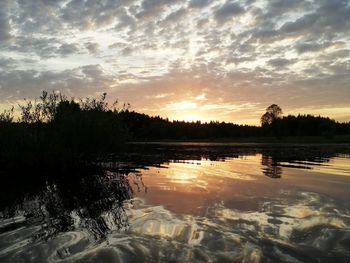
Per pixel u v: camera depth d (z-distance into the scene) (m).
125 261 5.46
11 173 15.50
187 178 14.70
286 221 7.82
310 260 5.67
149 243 6.27
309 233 6.98
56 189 11.79
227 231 7.02
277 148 47.06
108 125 17.89
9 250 5.90
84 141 17.09
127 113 19.53
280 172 17.28
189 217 8.05
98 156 18.52
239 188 12.13
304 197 10.61
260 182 13.66
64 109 18.00
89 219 7.90
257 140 101.25
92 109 18.33
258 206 9.25
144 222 7.59
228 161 23.91
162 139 108.69
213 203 9.56
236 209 8.88
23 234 6.77
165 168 18.62
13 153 15.72
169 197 10.41
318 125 125.31
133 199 10.11
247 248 6.11
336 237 6.76
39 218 8.00
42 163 16.50
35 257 5.60
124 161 22.45
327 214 8.48
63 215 8.26
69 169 17.11
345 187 12.64
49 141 16.73
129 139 19.59
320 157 28.83
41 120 17.62
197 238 6.58
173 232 6.91
